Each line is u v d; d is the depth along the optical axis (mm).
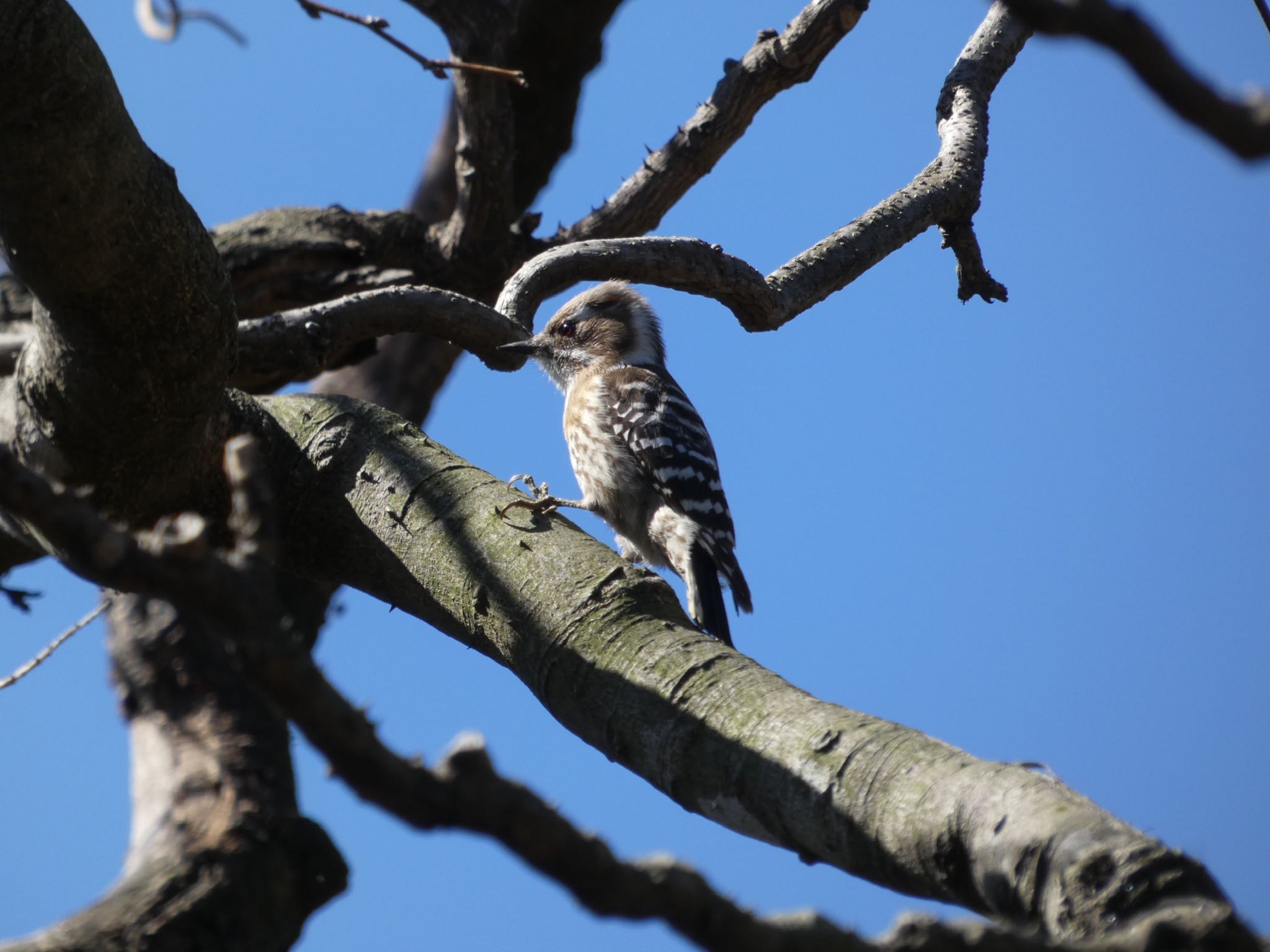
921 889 5859
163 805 12203
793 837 6355
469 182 13914
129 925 6902
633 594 7598
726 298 10719
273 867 7379
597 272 10594
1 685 10086
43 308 7840
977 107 12023
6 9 6598
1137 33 2801
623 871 3900
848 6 12930
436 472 8805
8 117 6848
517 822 3818
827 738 6355
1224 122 2824
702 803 6754
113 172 7234
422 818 3795
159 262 7633
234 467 3908
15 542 11594
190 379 8234
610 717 7172
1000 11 12445
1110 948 4336
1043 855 5207
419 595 8539
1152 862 4906
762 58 13445
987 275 12031
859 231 11094
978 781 5742
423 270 14500
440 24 13117
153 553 3662
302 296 14367
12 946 6723
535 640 7684
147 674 13562
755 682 6883
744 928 3969
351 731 3732
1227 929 4477
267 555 3857
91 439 8445
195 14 12461
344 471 9000
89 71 6934
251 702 13453
